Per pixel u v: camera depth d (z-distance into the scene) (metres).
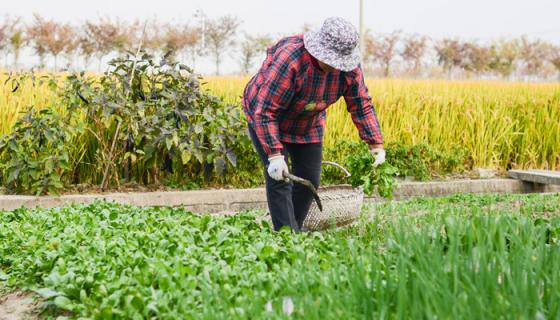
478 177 11.69
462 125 12.13
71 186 9.78
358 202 6.93
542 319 2.66
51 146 9.39
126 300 3.55
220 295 3.38
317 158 5.76
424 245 3.50
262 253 4.39
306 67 4.95
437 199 9.39
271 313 2.91
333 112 11.40
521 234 4.06
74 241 5.18
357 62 4.88
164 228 5.41
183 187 10.03
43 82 9.91
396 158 11.10
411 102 12.05
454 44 32.47
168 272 4.00
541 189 11.48
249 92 5.34
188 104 9.70
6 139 9.16
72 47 26.52
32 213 6.94
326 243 4.75
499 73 32.97
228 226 5.37
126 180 10.01
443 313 2.61
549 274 3.24
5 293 4.80
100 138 9.72
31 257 5.03
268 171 5.17
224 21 28.53
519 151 12.38
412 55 31.91
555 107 12.45
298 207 5.96
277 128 5.12
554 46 33.00
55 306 4.29
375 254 3.63
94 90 9.61
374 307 3.01
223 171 9.95
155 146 9.55
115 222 5.95
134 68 9.64
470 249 3.22
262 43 28.44
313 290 3.33
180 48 28.34
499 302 2.73
